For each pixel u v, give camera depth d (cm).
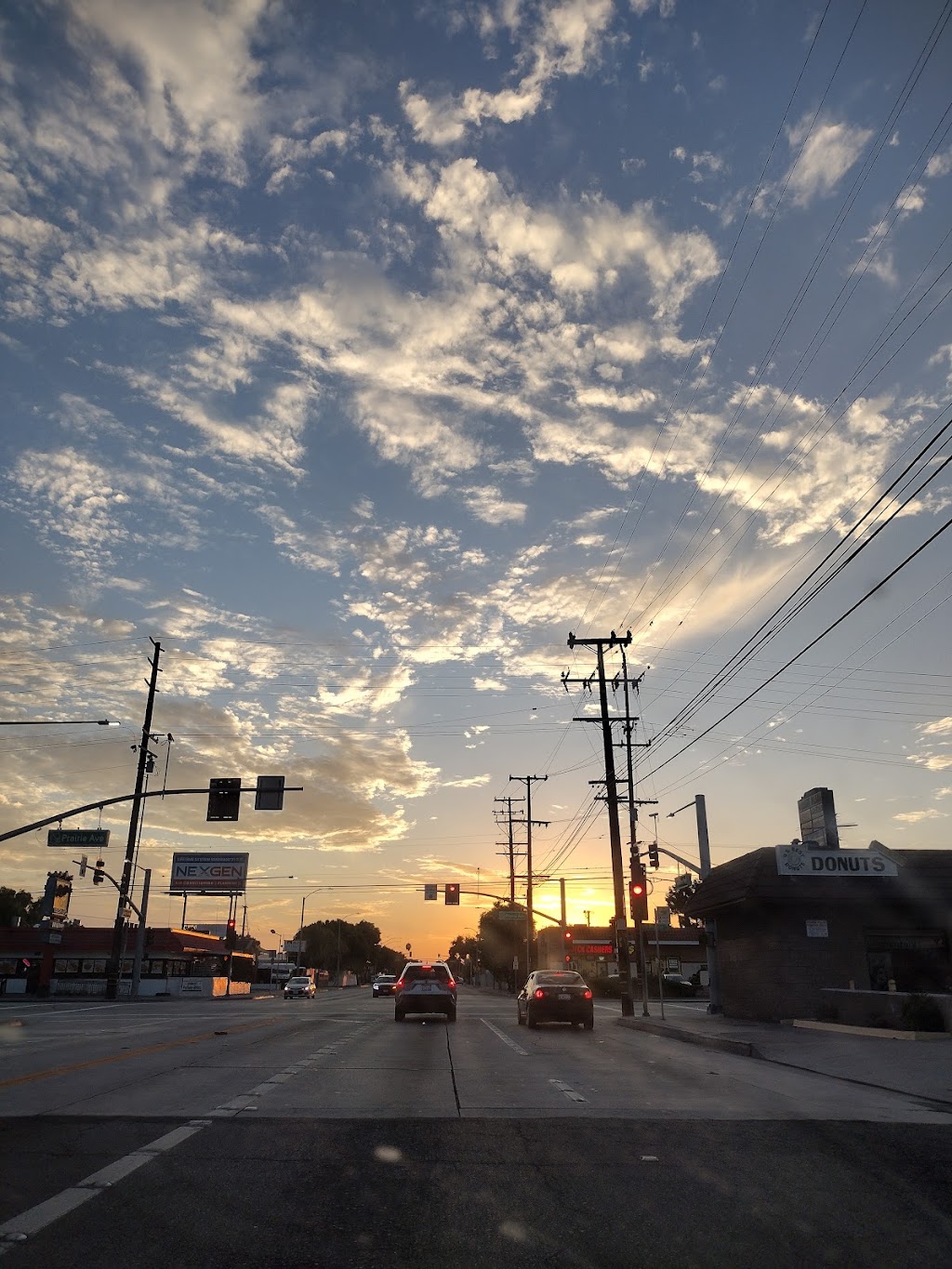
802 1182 764
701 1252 589
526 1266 561
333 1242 598
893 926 2739
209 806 3048
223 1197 687
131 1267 543
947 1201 712
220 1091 1195
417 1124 987
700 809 3741
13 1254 555
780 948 2716
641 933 3366
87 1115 1003
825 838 2980
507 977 11156
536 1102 1169
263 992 9031
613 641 4106
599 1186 743
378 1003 5297
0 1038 2102
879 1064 1552
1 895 11988
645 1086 1350
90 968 7281
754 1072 1564
